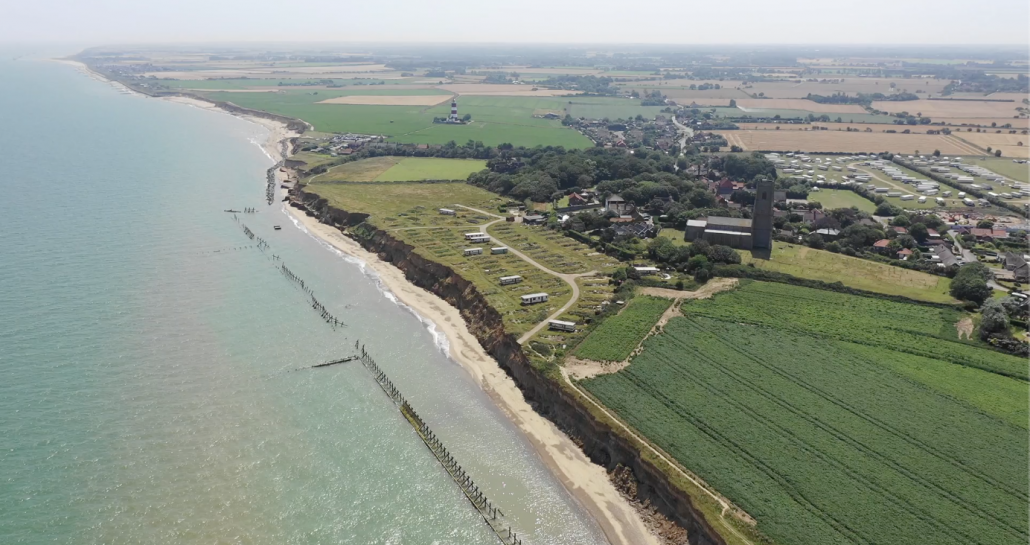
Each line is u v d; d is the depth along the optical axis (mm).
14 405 112312
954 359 129375
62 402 114312
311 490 98375
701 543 88250
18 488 94125
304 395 122438
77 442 104500
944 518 87875
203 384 123375
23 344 132875
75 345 133875
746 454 100625
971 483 94312
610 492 101062
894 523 87125
